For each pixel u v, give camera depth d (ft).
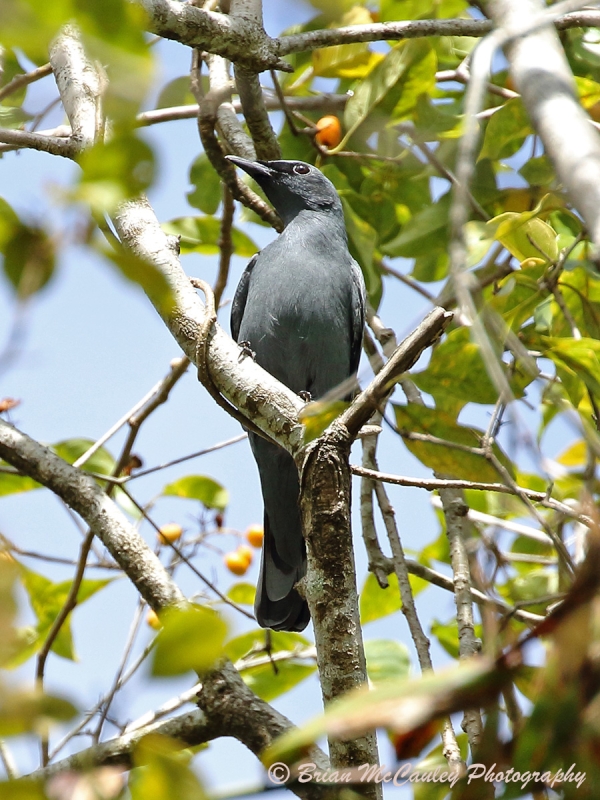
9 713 10.37
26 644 11.14
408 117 36.32
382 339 36.42
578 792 11.03
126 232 24.84
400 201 38.42
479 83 15.66
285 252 37.93
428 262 37.14
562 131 15.47
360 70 38.29
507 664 10.79
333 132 39.06
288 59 39.47
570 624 10.93
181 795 11.88
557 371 25.63
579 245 28.58
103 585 34.58
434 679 10.57
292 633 36.76
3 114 34.81
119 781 12.14
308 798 17.17
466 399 21.85
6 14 9.85
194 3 35.24
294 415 22.86
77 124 24.98
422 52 34.91
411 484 23.08
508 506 21.35
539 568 34.88
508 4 19.76
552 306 28.94
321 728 10.21
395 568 29.78
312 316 37.06
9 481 36.01
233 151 39.65
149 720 28.63
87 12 10.36
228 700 24.09
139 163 11.10
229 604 32.91
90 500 27.20
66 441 36.65
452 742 22.98
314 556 21.43
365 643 33.81
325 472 21.47
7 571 10.55
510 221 25.46
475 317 15.17
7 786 11.30
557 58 17.08
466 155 15.19
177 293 24.29
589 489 16.79
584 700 11.00
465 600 27.35
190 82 36.09
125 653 29.73
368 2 39.06
